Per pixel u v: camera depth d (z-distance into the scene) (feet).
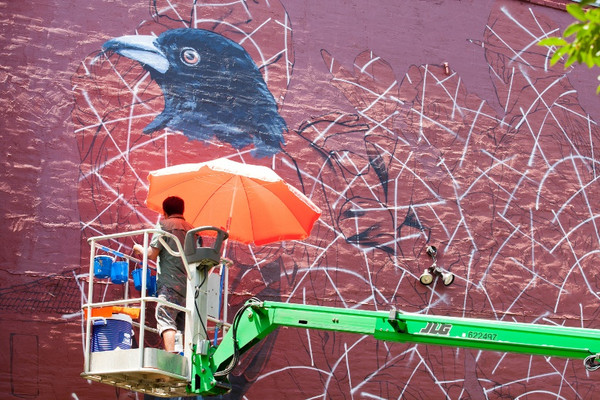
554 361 35.65
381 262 34.68
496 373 34.73
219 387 25.57
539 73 40.19
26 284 29.45
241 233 31.27
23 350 28.73
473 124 38.19
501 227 37.01
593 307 37.32
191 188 31.12
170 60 34.17
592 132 40.19
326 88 36.32
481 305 35.60
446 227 36.14
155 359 24.11
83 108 32.22
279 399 31.63
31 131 31.24
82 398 28.99
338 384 32.50
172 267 26.89
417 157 36.73
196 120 33.76
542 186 38.34
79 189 31.22
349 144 35.83
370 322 25.35
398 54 38.01
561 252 37.63
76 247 30.53
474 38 39.63
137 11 34.27
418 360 33.86
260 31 36.06
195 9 35.29
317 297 33.32
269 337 32.22
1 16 32.22
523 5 41.11
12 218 30.01
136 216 31.71
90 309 25.44
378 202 35.45
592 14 16.98
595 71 41.29
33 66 32.04
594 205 38.99
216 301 29.55
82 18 33.37
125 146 32.37
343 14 37.73
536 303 36.47
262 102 35.09
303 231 31.12
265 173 28.89
